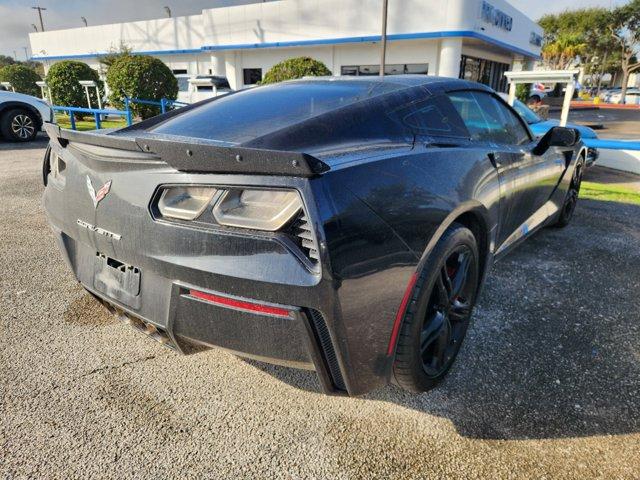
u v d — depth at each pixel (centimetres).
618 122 1983
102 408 190
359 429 181
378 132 193
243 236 144
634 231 434
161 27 2678
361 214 149
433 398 199
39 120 1023
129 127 229
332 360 154
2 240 385
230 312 150
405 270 163
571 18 4588
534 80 684
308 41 2048
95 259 198
